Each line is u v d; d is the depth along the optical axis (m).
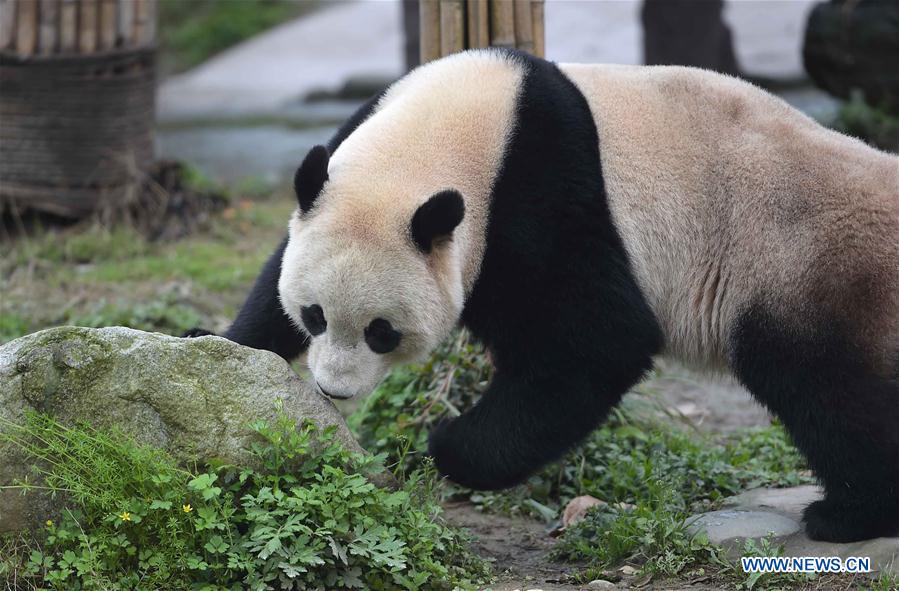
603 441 11.02
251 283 16.88
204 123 36.53
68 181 18.72
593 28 44.09
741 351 9.09
